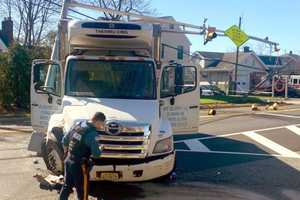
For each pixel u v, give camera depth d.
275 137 17.44
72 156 7.71
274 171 11.68
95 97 9.92
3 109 25.41
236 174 11.27
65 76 10.24
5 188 9.48
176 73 10.50
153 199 9.02
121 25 10.89
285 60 76.62
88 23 10.85
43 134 10.72
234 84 52.56
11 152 13.20
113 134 8.57
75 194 8.77
